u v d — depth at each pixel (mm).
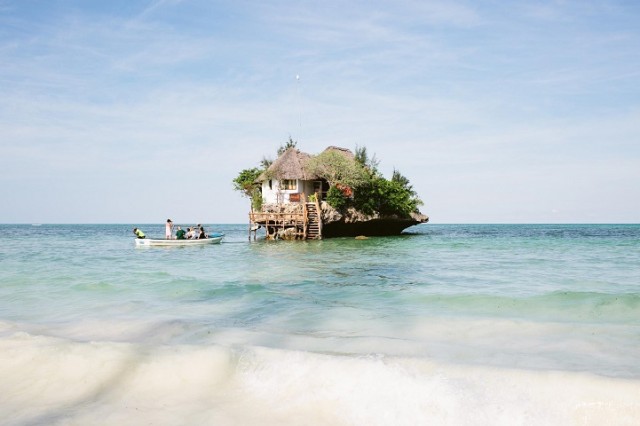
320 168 42094
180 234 37562
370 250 29203
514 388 5211
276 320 9375
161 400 5410
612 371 5941
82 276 16641
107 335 8117
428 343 7328
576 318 9406
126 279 15664
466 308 10539
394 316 9633
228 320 9406
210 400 5391
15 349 6879
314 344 7316
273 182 43438
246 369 6055
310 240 40438
